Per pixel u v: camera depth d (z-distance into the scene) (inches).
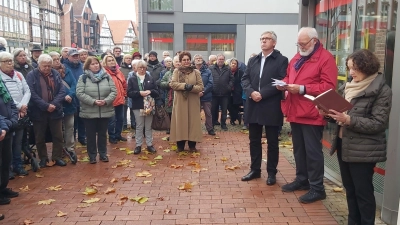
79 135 313.1
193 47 684.7
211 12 666.8
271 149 207.9
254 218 166.4
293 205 180.1
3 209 179.9
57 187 207.9
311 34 173.9
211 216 168.7
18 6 1883.6
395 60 153.1
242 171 235.6
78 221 165.6
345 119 129.6
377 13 183.5
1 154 183.2
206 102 344.5
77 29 2642.7
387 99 130.0
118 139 325.1
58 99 240.7
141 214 171.9
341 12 222.1
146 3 653.3
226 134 354.9
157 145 309.9
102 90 249.8
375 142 133.5
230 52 687.7
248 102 208.2
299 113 181.0
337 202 183.3
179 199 189.0
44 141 248.5
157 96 283.0
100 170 240.5
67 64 292.8
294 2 670.5
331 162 225.9
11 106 190.9
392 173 155.8
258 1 669.9
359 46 194.4
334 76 173.6
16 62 247.4
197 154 276.4
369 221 138.4
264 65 199.2
